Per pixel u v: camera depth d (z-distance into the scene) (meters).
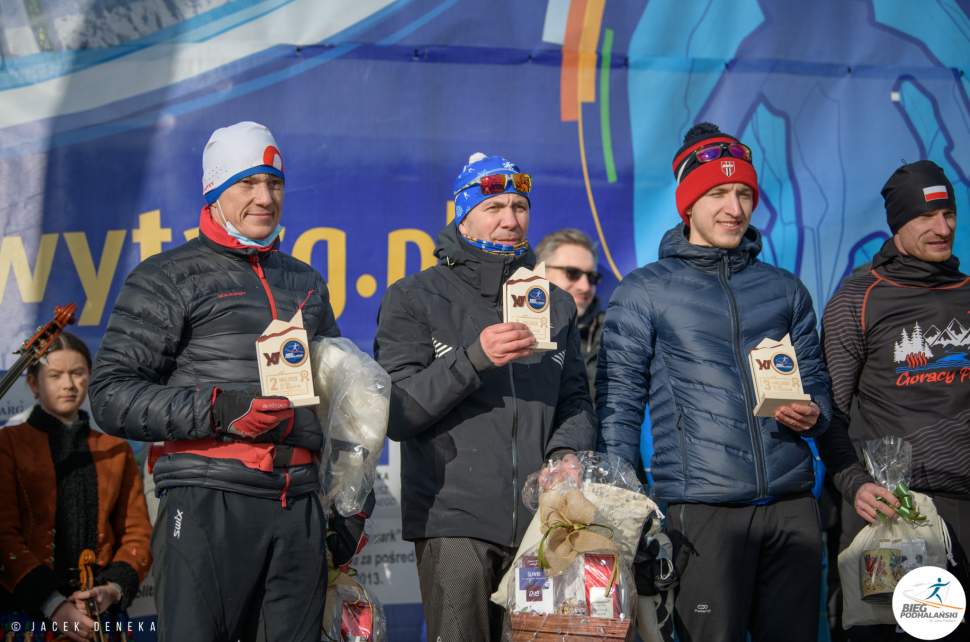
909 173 5.66
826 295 6.95
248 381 4.27
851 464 5.43
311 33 6.70
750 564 4.95
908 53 7.11
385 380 4.54
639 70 6.94
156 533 4.21
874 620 5.32
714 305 5.16
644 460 6.62
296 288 4.60
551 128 6.86
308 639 4.23
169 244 6.49
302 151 6.64
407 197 6.72
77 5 6.49
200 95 6.57
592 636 4.24
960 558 5.42
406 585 6.47
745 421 4.98
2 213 6.38
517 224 5.03
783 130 7.01
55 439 5.79
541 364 4.98
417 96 6.76
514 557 4.72
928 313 5.54
